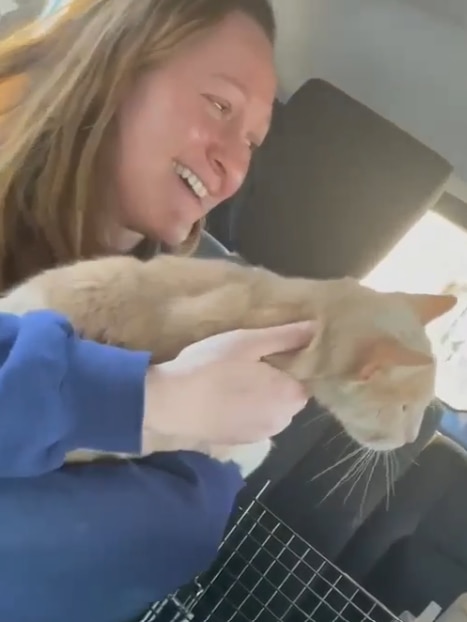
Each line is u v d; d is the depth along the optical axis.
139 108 0.98
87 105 0.98
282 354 0.88
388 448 1.05
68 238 1.01
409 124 1.43
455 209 1.39
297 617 1.19
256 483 1.36
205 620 1.04
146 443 0.76
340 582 1.30
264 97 1.01
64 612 0.78
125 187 1.01
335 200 1.41
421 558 1.40
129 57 0.96
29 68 1.03
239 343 0.72
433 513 1.40
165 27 0.96
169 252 1.08
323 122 1.42
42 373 0.62
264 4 1.03
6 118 1.02
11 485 0.71
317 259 1.44
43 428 0.62
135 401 0.64
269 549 1.19
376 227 1.39
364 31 1.37
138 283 0.87
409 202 1.37
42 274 0.90
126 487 0.75
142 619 0.94
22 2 1.24
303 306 0.91
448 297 1.03
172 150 0.98
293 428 1.36
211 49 0.97
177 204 1.01
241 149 1.01
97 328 0.84
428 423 1.33
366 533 1.41
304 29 1.42
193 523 0.80
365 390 0.95
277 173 1.44
